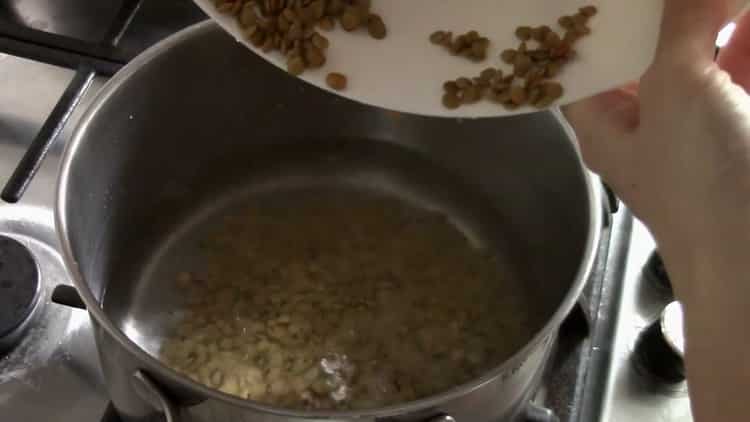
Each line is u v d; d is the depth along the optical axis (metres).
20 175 0.34
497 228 0.43
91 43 0.38
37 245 0.35
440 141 0.42
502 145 0.39
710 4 0.25
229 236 0.43
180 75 0.35
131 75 0.33
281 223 0.43
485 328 0.40
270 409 0.24
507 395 0.27
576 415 0.32
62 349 0.33
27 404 0.32
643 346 0.33
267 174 0.44
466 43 0.28
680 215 0.24
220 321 0.39
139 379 0.25
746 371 0.20
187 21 0.41
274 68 0.38
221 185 0.43
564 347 0.33
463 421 0.27
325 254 0.42
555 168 0.35
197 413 0.26
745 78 0.31
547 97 0.26
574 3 0.28
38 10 0.41
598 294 0.34
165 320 0.40
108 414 0.32
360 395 0.37
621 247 0.36
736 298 0.21
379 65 0.27
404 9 0.29
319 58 0.27
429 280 0.42
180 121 0.38
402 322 0.40
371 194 0.45
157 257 0.42
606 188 0.35
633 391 0.33
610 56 0.27
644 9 0.27
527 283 0.41
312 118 0.42
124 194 0.38
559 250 0.37
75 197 0.32
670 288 0.35
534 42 0.28
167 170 0.40
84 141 0.32
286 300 0.40
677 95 0.24
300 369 0.37
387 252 0.43
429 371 0.38
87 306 0.26
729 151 0.23
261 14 0.28
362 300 0.40
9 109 0.39
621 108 0.28
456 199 0.44
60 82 0.40
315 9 0.28
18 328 0.32
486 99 0.27
